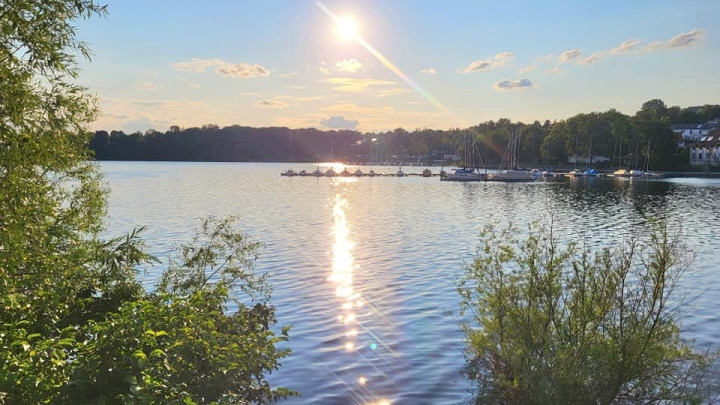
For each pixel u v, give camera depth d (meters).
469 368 14.23
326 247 35.09
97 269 12.05
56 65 9.16
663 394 10.52
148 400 6.92
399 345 16.77
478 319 13.00
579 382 10.16
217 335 9.12
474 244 36.25
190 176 136.88
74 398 7.33
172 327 8.83
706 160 165.75
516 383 11.46
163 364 7.98
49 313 9.91
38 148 9.16
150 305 8.73
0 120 8.52
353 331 18.20
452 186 111.56
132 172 157.38
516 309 11.48
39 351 7.41
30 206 9.15
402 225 47.31
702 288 23.53
